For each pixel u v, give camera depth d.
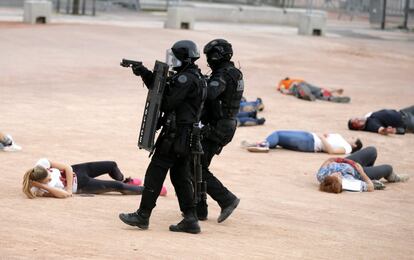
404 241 15.45
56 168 17.53
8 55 46.41
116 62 47.25
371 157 21.77
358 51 65.06
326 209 18.25
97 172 18.11
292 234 15.28
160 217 16.30
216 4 89.81
